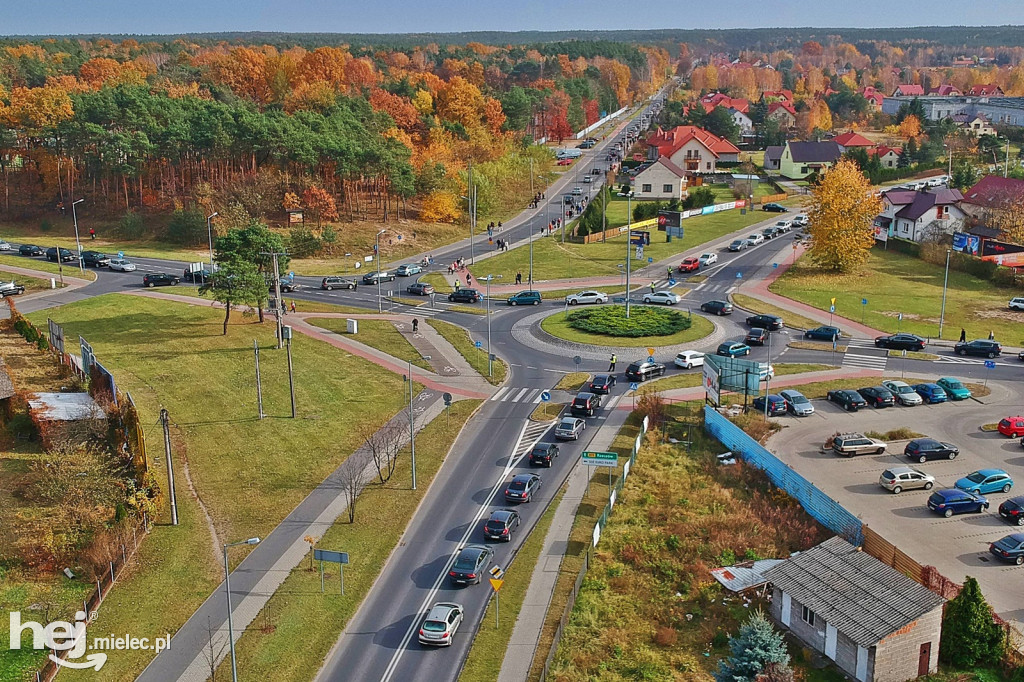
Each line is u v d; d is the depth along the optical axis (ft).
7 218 550.77
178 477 229.04
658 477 230.27
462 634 167.32
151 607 175.52
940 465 240.73
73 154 561.43
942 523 211.00
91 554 187.11
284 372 307.58
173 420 264.11
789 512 213.25
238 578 185.26
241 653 161.48
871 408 281.33
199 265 438.40
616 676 156.46
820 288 426.92
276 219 531.09
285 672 156.66
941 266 474.08
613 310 377.50
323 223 526.98
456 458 242.17
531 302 401.29
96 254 464.24
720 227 576.61
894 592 163.02
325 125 580.30
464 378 305.32
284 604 176.24
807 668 159.74
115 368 309.22
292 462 238.68
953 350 336.29
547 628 169.27
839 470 238.27
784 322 370.73
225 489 223.30
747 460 240.94
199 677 155.43
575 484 226.79
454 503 217.15
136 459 223.71
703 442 253.65
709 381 275.18
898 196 542.16
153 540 199.11
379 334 355.77
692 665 159.63
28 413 254.27
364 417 269.64
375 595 179.93
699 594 181.78
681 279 445.78
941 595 167.12
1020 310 391.65
